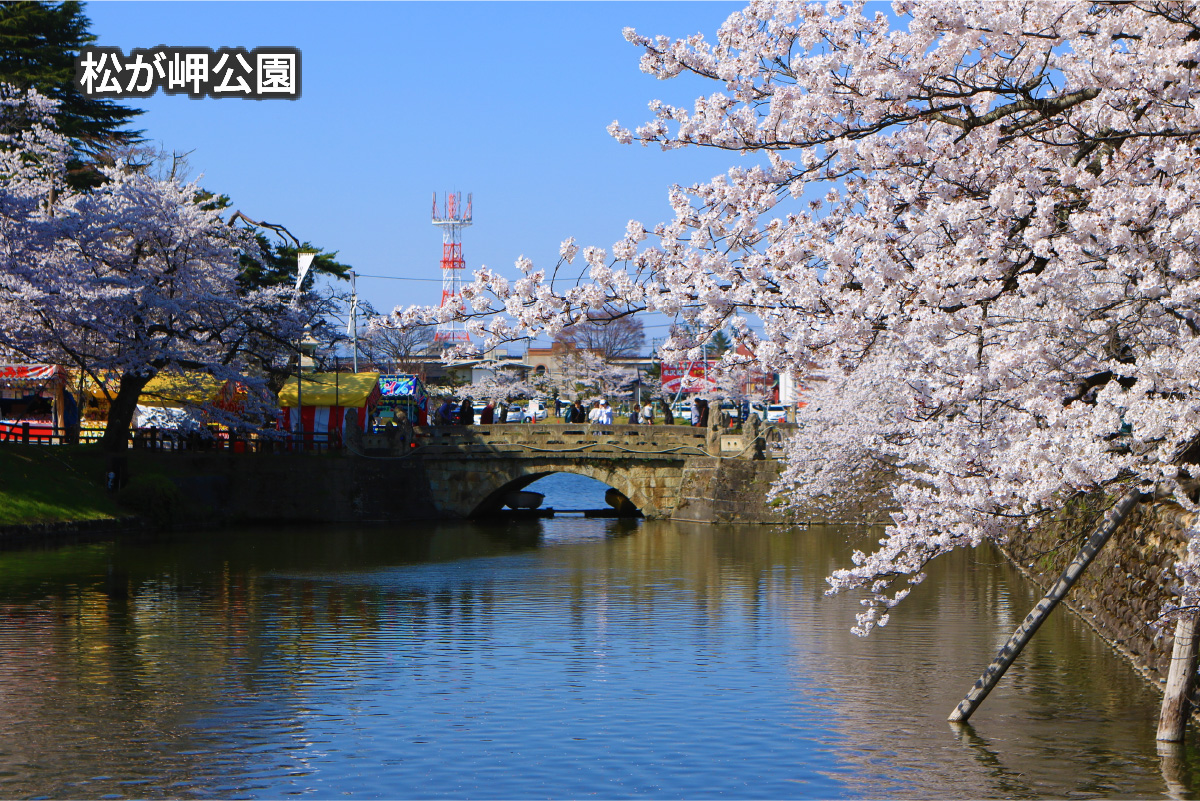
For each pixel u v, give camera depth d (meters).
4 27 58.12
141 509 46.97
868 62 10.47
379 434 60.53
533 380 114.19
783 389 71.75
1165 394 10.74
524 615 26.03
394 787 13.30
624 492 61.47
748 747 14.86
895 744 14.84
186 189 50.06
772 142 11.20
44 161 48.09
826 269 11.09
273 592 29.70
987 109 11.21
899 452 15.18
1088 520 19.03
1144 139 10.59
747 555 40.56
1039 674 18.88
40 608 26.06
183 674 19.20
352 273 55.81
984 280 10.28
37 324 44.47
